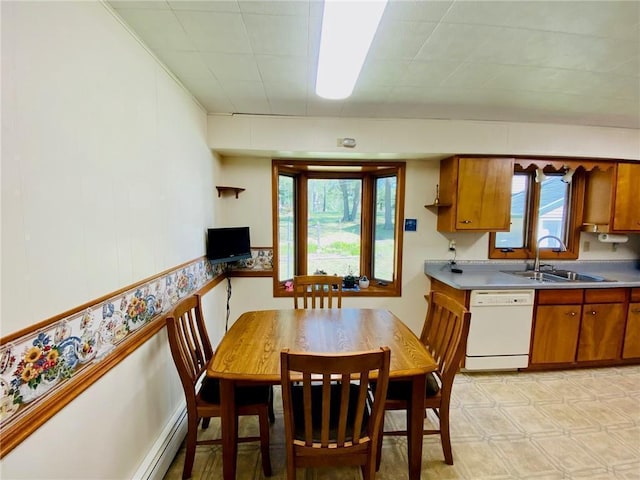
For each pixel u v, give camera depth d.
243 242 2.85
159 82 1.70
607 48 1.56
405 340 1.65
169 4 1.23
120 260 1.33
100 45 1.19
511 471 1.67
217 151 2.71
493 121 2.71
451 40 1.49
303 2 1.22
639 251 3.40
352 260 3.42
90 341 1.13
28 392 0.87
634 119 2.64
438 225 3.14
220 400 1.43
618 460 1.75
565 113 2.51
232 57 1.66
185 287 2.09
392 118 2.66
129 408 1.39
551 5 1.23
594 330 2.71
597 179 3.10
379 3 1.11
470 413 2.15
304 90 2.11
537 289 2.61
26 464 0.86
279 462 1.72
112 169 1.27
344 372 1.09
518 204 3.24
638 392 2.42
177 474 1.64
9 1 0.82
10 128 0.82
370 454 1.24
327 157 2.93
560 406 2.24
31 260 0.89
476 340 2.61
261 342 1.62
